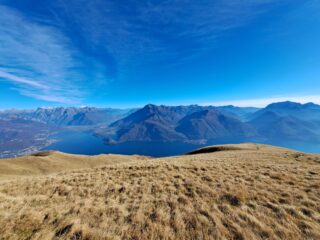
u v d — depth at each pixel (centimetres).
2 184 1344
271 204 828
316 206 806
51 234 652
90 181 1301
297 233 636
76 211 820
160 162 1938
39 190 1156
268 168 1456
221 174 1327
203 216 754
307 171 1312
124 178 1358
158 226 689
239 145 4538
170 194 1006
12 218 752
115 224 712
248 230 657
